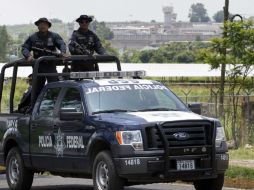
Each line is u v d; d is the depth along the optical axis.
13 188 30.70
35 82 30.50
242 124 47.97
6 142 31.11
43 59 30.73
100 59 31.73
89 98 27.48
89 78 29.06
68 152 27.59
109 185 25.48
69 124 27.56
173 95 28.36
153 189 30.67
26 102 31.91
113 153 25.33
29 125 29.77
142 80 28.73
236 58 65.50
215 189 27.00
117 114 26.56
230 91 66.12
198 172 25.50
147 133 25.25
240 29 64.94
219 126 26.14
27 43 32.47
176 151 25.20
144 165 25.02
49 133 28.64
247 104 48.00
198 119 25.64
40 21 32.31
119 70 31.84
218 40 65.19
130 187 31.52
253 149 44.66
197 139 25.53
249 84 65.50
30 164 29.84
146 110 27.31
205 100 77.56
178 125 25.34
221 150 25.95
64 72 32.31
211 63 64.88
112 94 27.64
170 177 25.23
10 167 30.91
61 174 29.02
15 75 32.22
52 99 29.09
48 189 31.31
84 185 32.81
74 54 33.00
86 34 33.22
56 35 32.69
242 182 30.91
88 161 26.61
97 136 26.00
